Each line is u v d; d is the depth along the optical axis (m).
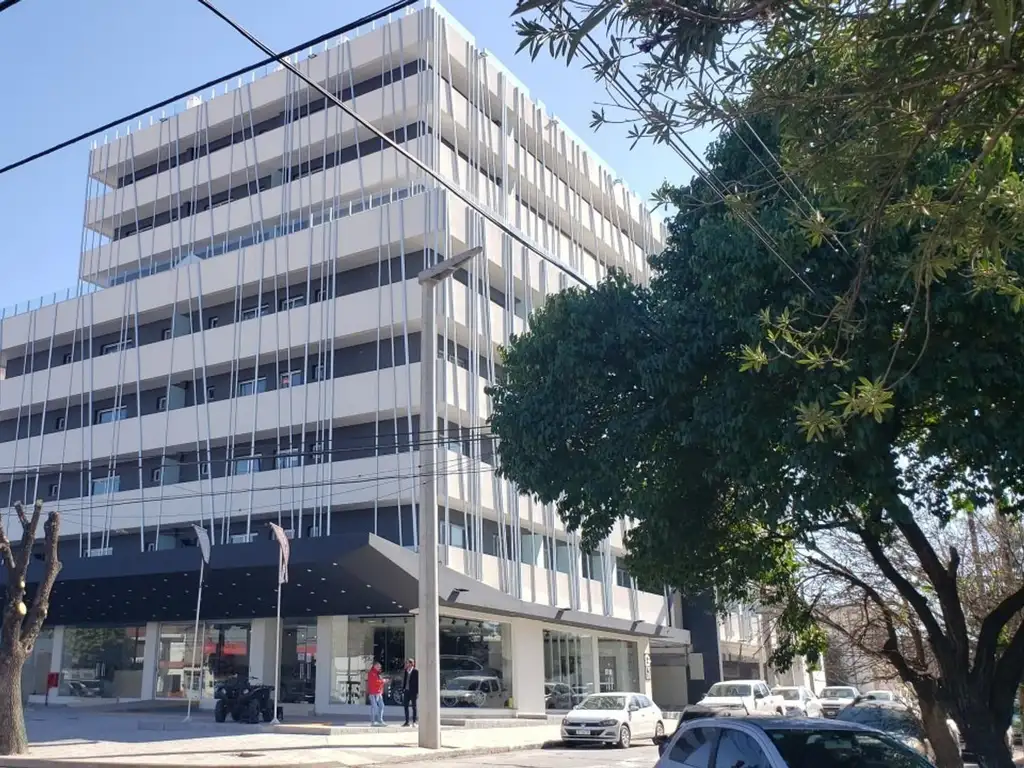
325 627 32.69
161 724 25.41
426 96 37.44
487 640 34.56
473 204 9.70
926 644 12.92
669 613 48.03
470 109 39.66
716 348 10.53
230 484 35.66
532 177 42.66
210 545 28.00
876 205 5.94
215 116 43.22
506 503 35.94
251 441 36.19
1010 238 5.65
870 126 5.62
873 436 8.62
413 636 31.98
